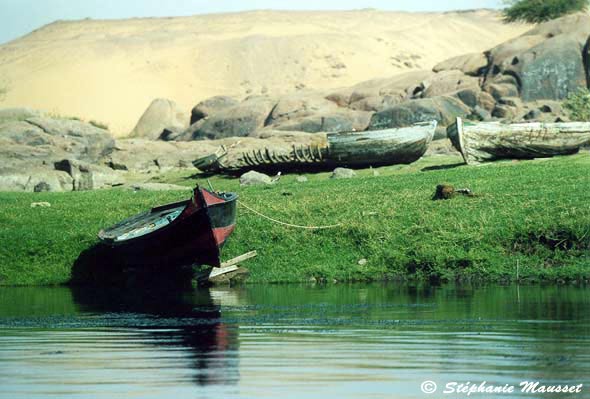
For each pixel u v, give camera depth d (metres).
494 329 69.12
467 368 56.81
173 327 72.94
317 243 104.69
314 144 163.75
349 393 51.78
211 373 56.66
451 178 128.38
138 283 103.56
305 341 65.94
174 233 98.56
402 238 102.88
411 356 60.31
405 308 79.75
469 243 99.69
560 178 118.69
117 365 59.22
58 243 108.38
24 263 106.69
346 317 75.94
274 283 99.75
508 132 145.62
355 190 125.56
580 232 96.62
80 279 104.44
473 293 87.88
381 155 156.50
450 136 150.00
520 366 57.12
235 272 100.44
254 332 69.94
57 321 76.88
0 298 92.44
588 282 92.56
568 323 71.00
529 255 97.19
